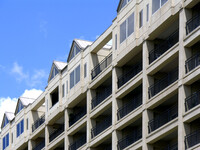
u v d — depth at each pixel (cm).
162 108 5619
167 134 5309
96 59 6650
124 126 5938
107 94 6469
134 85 5812
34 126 7806
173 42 5722
